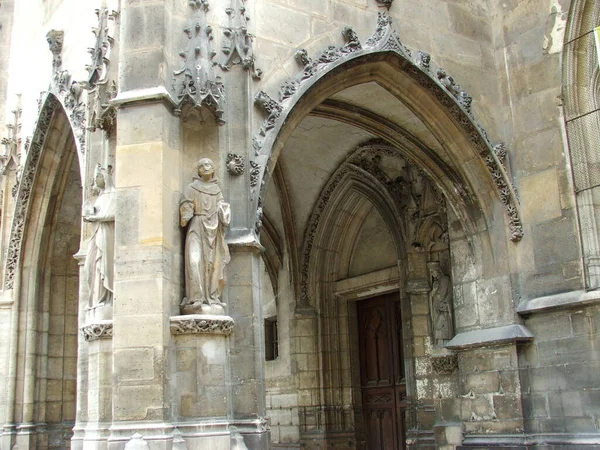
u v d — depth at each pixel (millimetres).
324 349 20516
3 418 17156
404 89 15320
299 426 20250
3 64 20375
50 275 18203
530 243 15250
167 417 10320
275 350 22703
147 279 10633
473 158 15883
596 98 14773
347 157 19484
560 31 15320
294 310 20750
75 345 18188
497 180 15625
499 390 14969
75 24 15969
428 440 17172
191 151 11844
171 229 11078
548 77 15453
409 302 18234
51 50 16438
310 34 13914
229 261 11484
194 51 11891
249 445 11016
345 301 21078
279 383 21406
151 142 11109
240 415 11250
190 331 10727
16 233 17938
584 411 13820
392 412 19688
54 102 16625
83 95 14977
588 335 13938
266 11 13406
